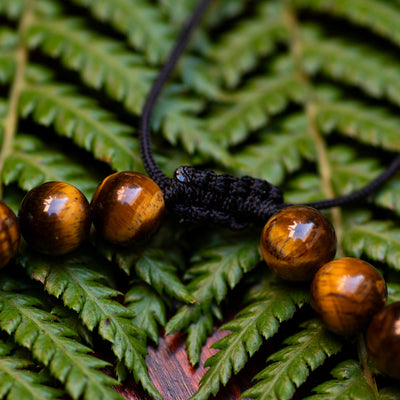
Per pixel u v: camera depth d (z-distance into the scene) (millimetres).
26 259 206
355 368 202
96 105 228
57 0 244
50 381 200
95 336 206
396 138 229
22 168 215
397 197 220
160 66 236
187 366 206
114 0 238
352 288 199
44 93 226
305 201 222
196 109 230
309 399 199
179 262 215
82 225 204
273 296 208
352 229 217
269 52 241
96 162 224
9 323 200
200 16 232
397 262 212
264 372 201
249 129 230
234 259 212
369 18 240
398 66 237
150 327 207
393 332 196
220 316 209
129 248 210
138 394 203
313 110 234
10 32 234
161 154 224
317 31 243
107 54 231
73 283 205
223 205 208
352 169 226
